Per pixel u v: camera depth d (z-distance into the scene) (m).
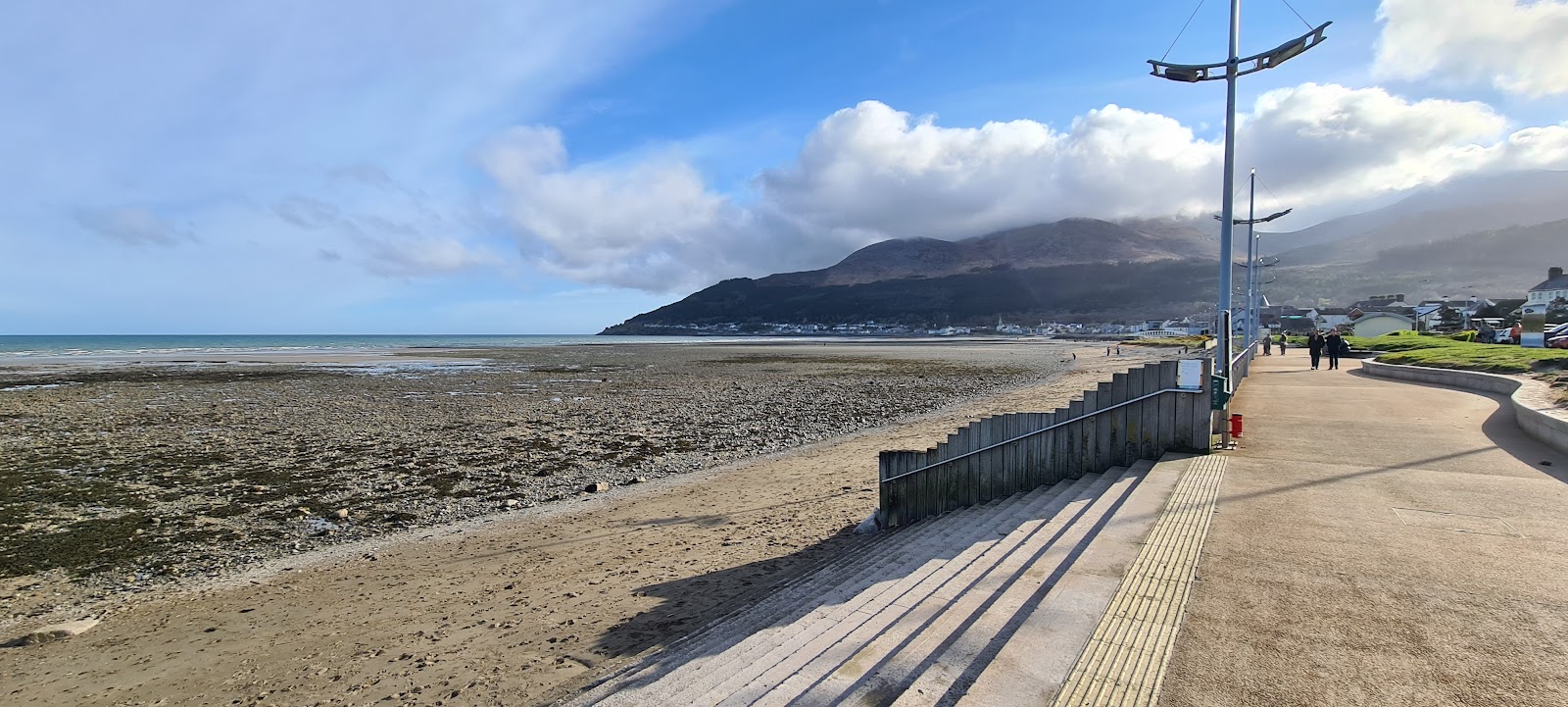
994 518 7.58
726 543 9.28
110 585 8.58
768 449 17.84
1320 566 4.59
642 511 11.49
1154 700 3.00
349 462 16.03
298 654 6.30
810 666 3.76
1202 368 8.30
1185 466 7.71
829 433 20.27
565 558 8.98
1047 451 8.89
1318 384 18.45
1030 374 45.69
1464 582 4.26
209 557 9.66
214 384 37.16
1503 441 9.10
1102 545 5.10
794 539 9.31
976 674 3.33
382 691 5.46
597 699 4.50
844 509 10.89
